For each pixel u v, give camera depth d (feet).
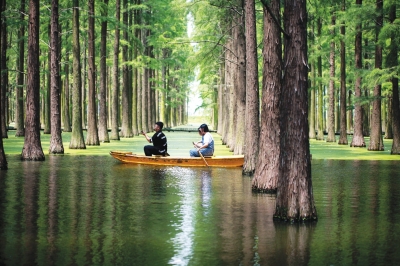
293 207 35.50
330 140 151.53
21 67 157.69
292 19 34.14
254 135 63.52
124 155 79.10
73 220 35.88
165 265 25.34
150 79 187.83
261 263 25.76
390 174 67.15
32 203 42.63
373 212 39.47
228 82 134.41
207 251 27.94
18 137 156.97
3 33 139.85
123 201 44.09
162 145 82.12
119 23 122.01
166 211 39.50
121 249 28.27
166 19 160.04
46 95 177.58
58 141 96.58
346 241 30.27
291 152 35.45
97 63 172.86
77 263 25.62
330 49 144.36
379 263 25.88
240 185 54.54
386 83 112.88
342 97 138.31
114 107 146.10
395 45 98.78
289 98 34.45
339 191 51.19
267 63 49.47
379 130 115.24
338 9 131.23
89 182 56.59
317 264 25.64
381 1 102.83
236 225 34.42
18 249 28.17
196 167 74.74
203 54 105.60
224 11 89.56
